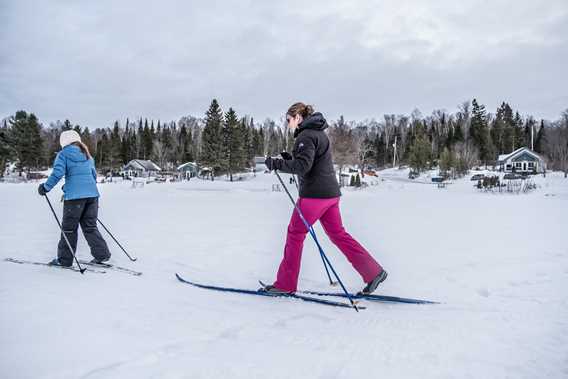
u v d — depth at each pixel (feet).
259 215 35.53
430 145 208.33
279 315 8.87
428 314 9.11
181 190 94.17
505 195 78.23
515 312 9.20
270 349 6.93
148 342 7.00
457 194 85.30
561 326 8.23
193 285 11.32
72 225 12.66
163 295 10.03
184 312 8.77
